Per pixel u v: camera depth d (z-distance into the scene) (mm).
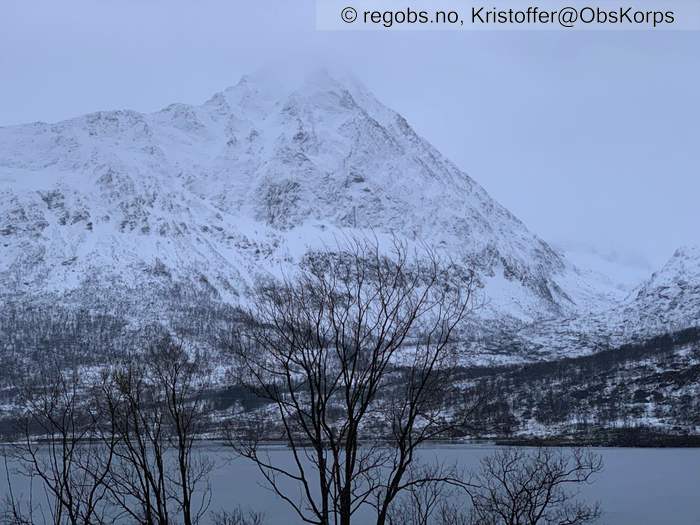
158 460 64250
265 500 187750
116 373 65812
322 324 52000
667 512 184250
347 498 51719
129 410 66062
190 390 68750
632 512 182625
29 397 68812
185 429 65188
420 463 143125
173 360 66875
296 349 51719
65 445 63719
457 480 82875
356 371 52562
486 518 84438
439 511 87250
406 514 82750
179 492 117625
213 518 144375
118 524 78875
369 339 53406
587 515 102688
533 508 84312
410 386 54375
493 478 99938
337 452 52281
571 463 181750
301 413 53281
